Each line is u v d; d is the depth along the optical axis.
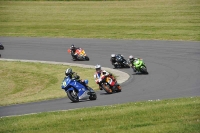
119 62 89.88
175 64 88.06
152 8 199.62
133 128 33.41
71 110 46.47
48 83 82.94
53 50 123.12
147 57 100.12
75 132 33.72
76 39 139.88
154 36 133.75
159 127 32.84
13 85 83.88
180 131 31.30
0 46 128.88
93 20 181.75
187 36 128.88
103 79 62.62
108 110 43.38
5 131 36.47
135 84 70.19
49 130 35.28
